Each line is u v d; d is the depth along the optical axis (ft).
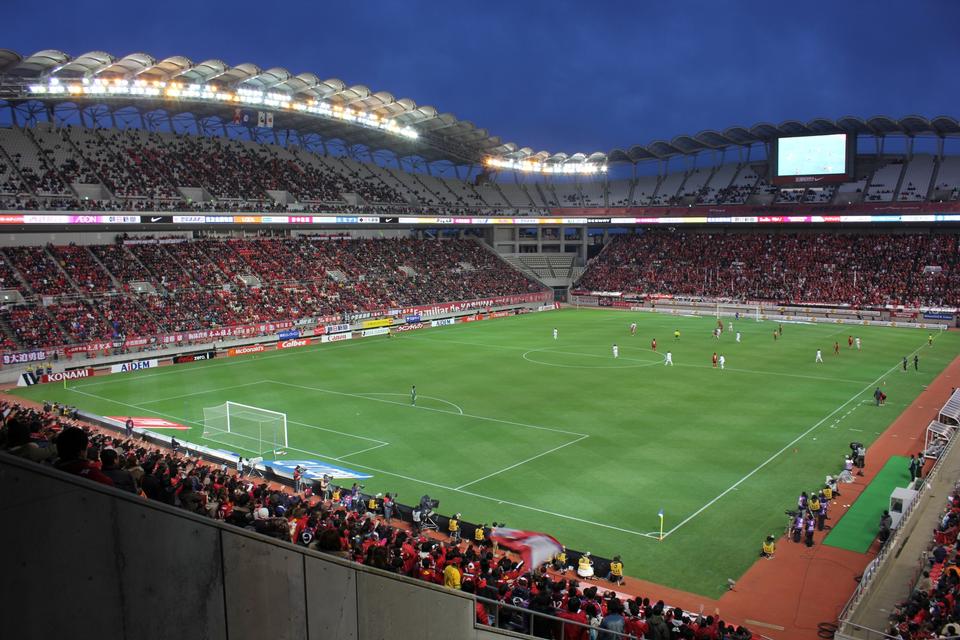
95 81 237.04
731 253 386.32
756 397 172.76
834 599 79.15
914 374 198.59
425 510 97.66
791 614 75.87
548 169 424.05
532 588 66.33
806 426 147.33
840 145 352.49
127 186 262.47
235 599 24.16
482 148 391.04
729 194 394.93
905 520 92.12
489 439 140.15
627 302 384.47
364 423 152.46
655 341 256.52
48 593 19.63
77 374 202.90
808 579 83.97
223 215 271.90
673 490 112.27
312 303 286.87
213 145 317.63
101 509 20.67
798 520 94.32
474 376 201.87
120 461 63.82
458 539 91.09
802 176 362.53
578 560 86.33
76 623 20.27
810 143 358.84
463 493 111.65
